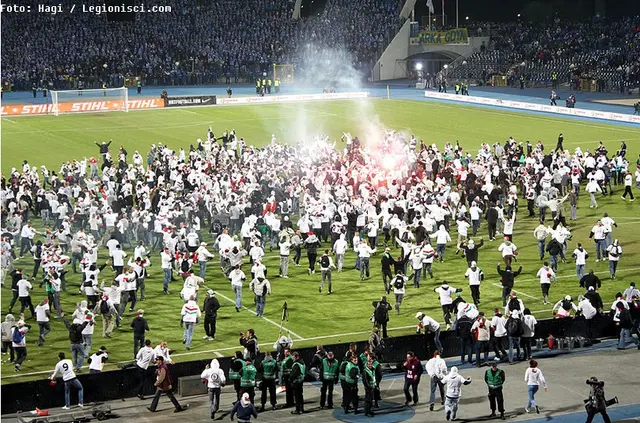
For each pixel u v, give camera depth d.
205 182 62.97
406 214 57.84
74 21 136.25
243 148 78.81
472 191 61.16
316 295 47.06
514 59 132.75
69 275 50.50
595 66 124.88
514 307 39.03
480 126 98.50
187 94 124.31
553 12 146.12
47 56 130.25
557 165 66.19
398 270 46.12
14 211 55.56
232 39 141.25
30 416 33.16
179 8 143.38
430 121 102.00
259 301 43.59
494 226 56.75
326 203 56.66
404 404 34.69
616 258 48.75
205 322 40.53
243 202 57.22
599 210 64.31
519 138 91.19
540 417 32.97
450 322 41.72
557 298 46.28
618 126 97.12
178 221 55.47
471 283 44.28
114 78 129.12
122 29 138.12
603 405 31.20
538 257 53.41
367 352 34.28
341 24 144.62
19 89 126.69
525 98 117.69
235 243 47.09
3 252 48.47
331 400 34.38
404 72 142.62
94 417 33.12
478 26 140.50
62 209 59.16
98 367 35.16
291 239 51.75
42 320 40.16
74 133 95.00
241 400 31.09
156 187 61.62
